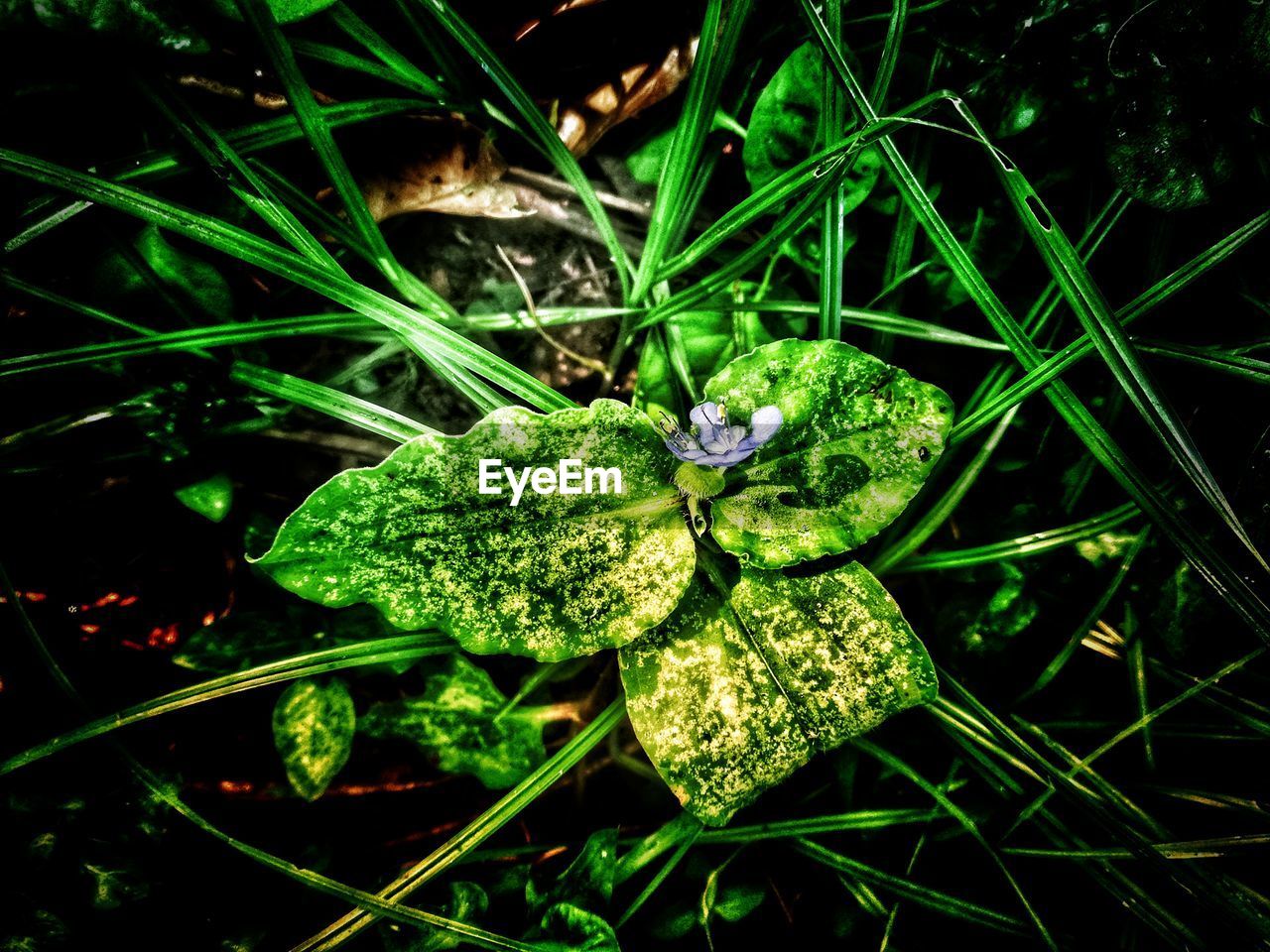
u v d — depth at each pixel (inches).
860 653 4.5
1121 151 4.6
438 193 5.0
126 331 4.7
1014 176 4.2
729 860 5.1
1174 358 4.8
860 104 4.2
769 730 4.4
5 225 4.3
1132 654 5.2
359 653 4.6
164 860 4.8
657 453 4.5
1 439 4.6
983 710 4.9
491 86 4.9
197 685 4.4
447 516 4.2
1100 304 4.3
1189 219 5.0
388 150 4.8
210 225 4.2
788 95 4.9
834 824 5.0
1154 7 4.4
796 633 4.5
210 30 4.2
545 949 4.6
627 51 4.9
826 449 4.4
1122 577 5.1
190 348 4.4
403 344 5.0
